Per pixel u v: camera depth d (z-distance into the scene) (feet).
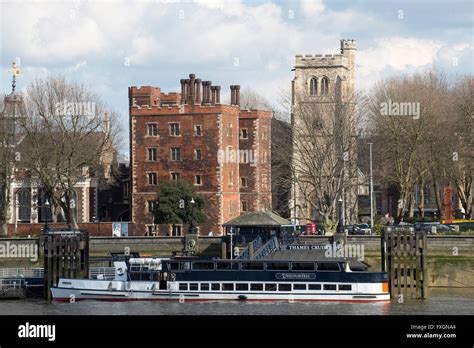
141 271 440.04
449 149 605.73
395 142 608.19
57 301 440.45
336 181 577.84
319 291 432.25
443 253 505.66
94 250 548.31
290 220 612.70
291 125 620.49
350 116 598.34
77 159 618.44
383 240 449.48
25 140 616.80
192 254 534.37
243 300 433.89
